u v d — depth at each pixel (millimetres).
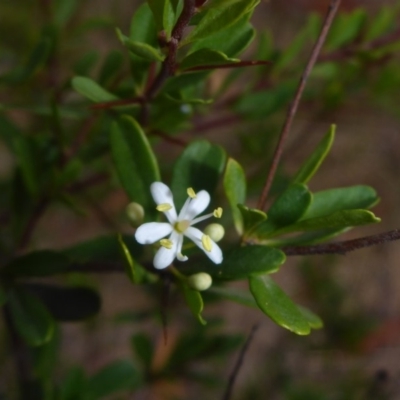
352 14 222
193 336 234
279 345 309
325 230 164
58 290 187
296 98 162
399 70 233
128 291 346
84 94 171
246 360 338
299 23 354
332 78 234
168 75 160
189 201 169
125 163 168
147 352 234
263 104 223
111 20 238
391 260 372
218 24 151
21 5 252
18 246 202
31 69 203
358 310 312
